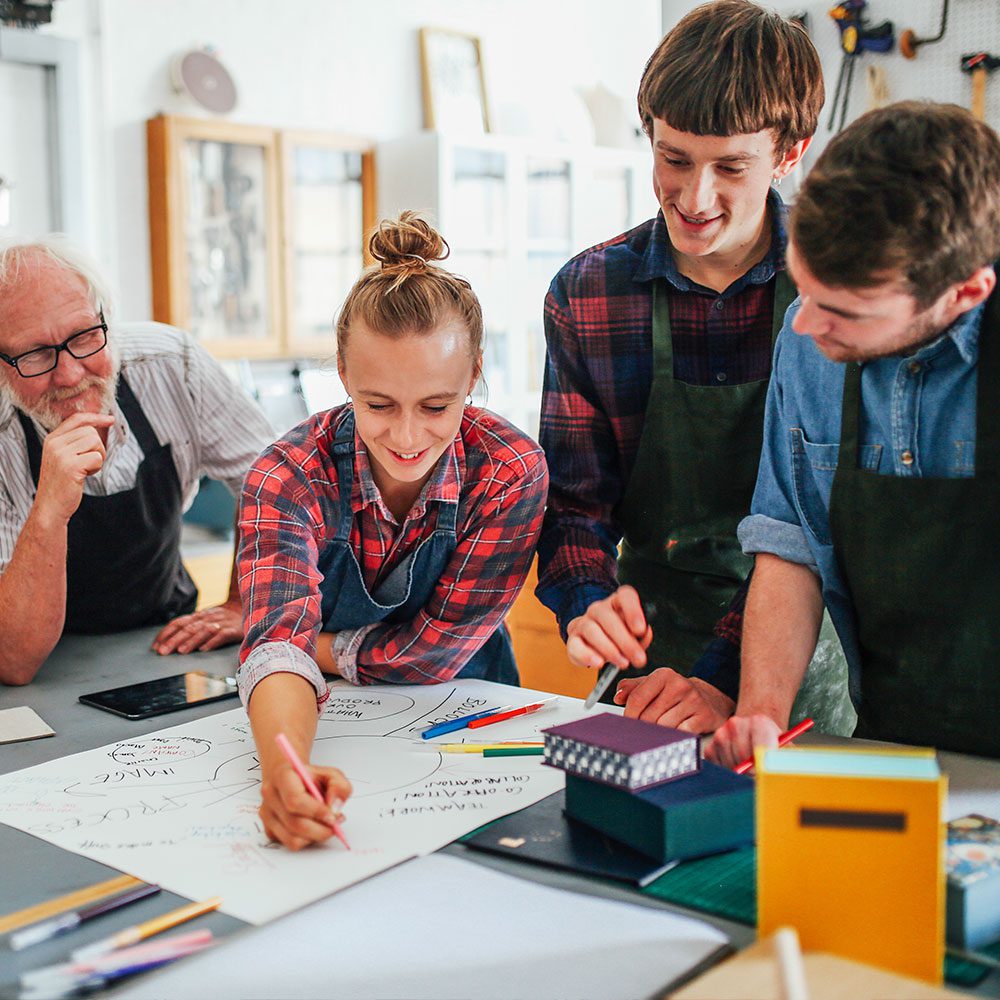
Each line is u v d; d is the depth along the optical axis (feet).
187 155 12.57
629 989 2.20
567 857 2.81
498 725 3.90
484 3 15.72
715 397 4.76
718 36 4.03
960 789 3.25
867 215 2.72
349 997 2.19
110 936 2.49
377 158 14.64
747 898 2.60
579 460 5.05
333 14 14.12
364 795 3.27
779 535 3.98
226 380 6.13
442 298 3.73
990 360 3.38
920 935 2.24
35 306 4.93
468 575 4.31
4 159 11.50
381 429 3.82
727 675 4.08
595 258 4.93
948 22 6.00
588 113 16.20
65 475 4.58
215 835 3.02
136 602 5.68
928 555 3.56
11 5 11.18
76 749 3.77
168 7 12.64
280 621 3.81
